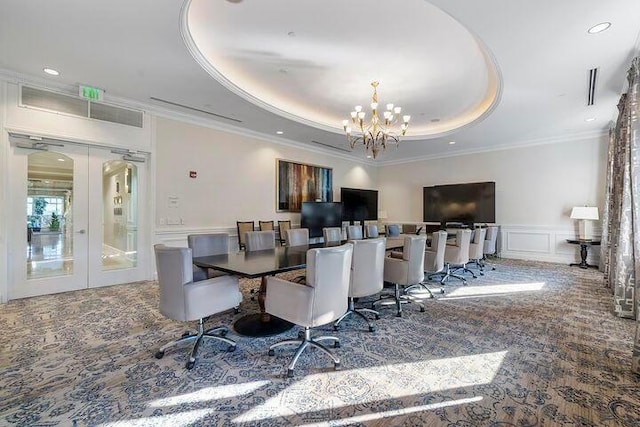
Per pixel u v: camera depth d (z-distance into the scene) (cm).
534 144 678
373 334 286
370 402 185
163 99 443
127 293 410
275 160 660
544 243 670
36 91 380
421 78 413
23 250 383
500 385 202
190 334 263
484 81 424
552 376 212
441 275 539
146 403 183
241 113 501
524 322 315
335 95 476
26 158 383
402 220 900
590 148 614
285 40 319
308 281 222
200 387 200
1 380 205
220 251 356
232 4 260
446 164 814
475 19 255
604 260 537
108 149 446
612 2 232
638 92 274
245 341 269
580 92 407
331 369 223
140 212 479
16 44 300
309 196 736
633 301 322
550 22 258
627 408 177
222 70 391
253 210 619
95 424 165
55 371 217
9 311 338
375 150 507
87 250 432
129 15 254
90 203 434
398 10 269
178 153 507
